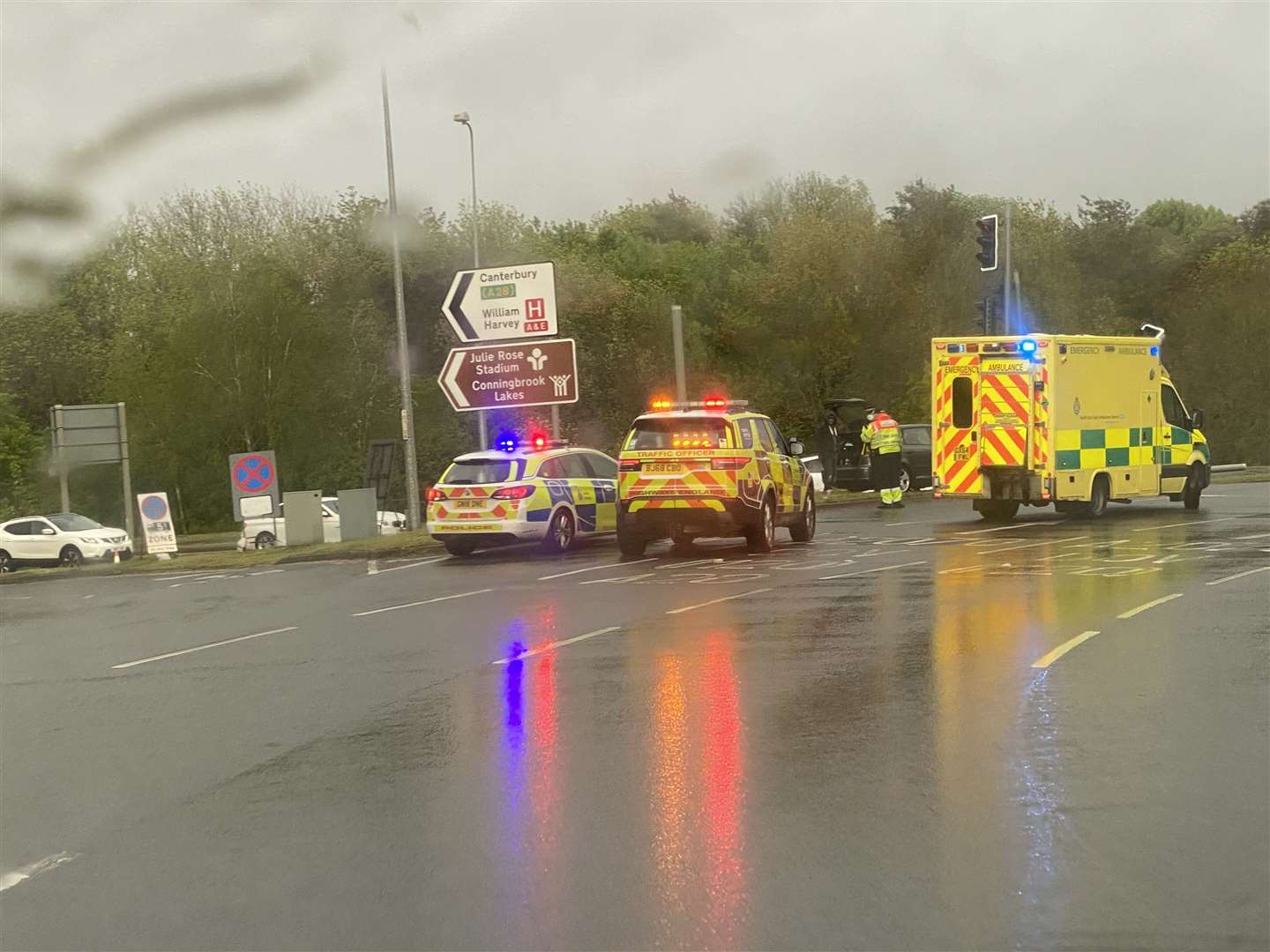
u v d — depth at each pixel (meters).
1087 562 15.70
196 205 43.56
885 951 4.38
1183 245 63.53
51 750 7.96
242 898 5.12
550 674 9.57
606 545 21.77
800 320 45.00
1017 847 5.37
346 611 14.13
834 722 7.70
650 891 4.99
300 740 7.86
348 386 44.03
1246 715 7.62
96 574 23.36
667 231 57.53
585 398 43.00
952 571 15.09
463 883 5.16
